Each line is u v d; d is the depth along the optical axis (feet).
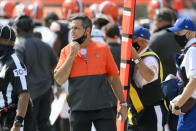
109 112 55.83
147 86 60.54
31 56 77.82
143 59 60.70
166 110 61.82
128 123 63.21
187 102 55.72
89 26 55.47
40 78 79.00
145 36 60.90
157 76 60.70
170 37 76.28
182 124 56.95
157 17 78.69
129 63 59.77
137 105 61.36
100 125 55.31
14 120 54.75
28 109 56.85
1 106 54.54
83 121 55.42
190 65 54.39
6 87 54.29
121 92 56.65
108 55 55.93
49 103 82.07
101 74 55.21
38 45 79.25
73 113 55.67
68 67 53.62
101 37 77.51
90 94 54.75
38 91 78.89
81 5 111.86
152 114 61.21
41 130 81.10
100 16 81.76
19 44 77.51
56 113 78.95
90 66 54.95
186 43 56.70
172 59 76.02
